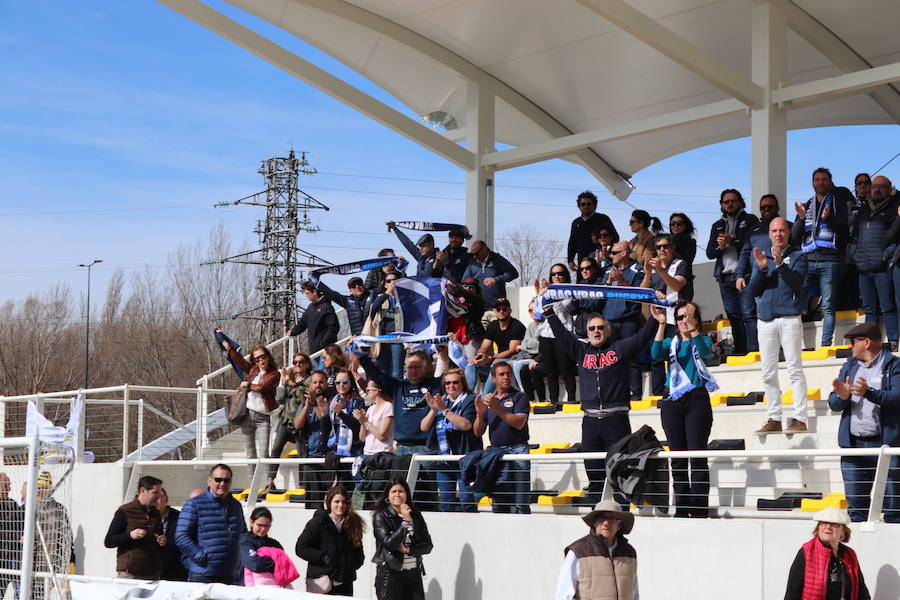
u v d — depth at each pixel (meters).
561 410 14.33
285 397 14.27
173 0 16.12
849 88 15.15
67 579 7.82
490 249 18.27
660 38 14.27
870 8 16.39
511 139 22.38
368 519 11.56
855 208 13.70
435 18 17.64
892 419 8.60
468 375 14.94
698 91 19.64
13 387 60.94
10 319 62.78
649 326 10.35
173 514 11.31
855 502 8.80
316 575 10.14
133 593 7.00
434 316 14.95
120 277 63.72
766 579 8.72
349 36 18.50
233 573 10.70
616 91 19.75
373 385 12.13
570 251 17.20
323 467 12.79
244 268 61.12
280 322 58.44
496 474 10.70
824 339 13.46
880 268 13.13
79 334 63.19
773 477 10.45
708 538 9.11
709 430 9.99
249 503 13.19
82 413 15.76
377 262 16.91
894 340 13.04
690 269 13.69
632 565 7.94
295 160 59.41
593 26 17.36
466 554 10.78
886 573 8.13
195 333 60.03
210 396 37.62
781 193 15.78
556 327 10.64
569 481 12.45
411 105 20.91
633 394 14.14
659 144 21.77
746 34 17.47
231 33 16.64
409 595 9.88
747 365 13.69
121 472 14.99
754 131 15.90
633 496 9.47
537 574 10.18
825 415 11.97
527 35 17.95
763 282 11.80
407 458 11.45
